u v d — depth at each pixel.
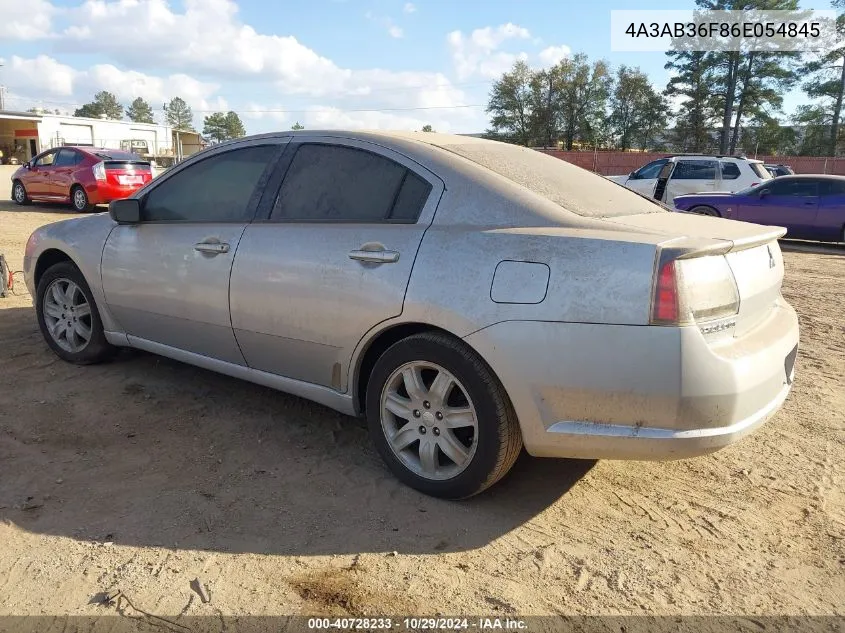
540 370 2.67
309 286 3.29
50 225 4.88
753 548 2.78
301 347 3.40
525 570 2.60
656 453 2.61
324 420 3.93
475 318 2.77
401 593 2.45
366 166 3.37
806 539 2.85
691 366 2.51
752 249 2.93
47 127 57.16
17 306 6.28
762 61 59.31
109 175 15.74
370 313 3.08
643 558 2.70
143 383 4.39
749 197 13.69
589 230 2.76
